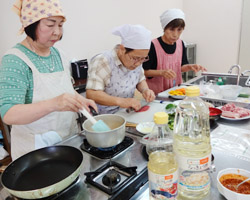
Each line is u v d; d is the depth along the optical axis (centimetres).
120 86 141
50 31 88
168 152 58
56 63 111
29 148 100
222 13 361
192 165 52
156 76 183
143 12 343
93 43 281
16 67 89
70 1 246
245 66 364
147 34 114
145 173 66
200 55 407
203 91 150
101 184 62
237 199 51
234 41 362
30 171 68
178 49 203
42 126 102
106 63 130
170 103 132
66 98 79
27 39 99
